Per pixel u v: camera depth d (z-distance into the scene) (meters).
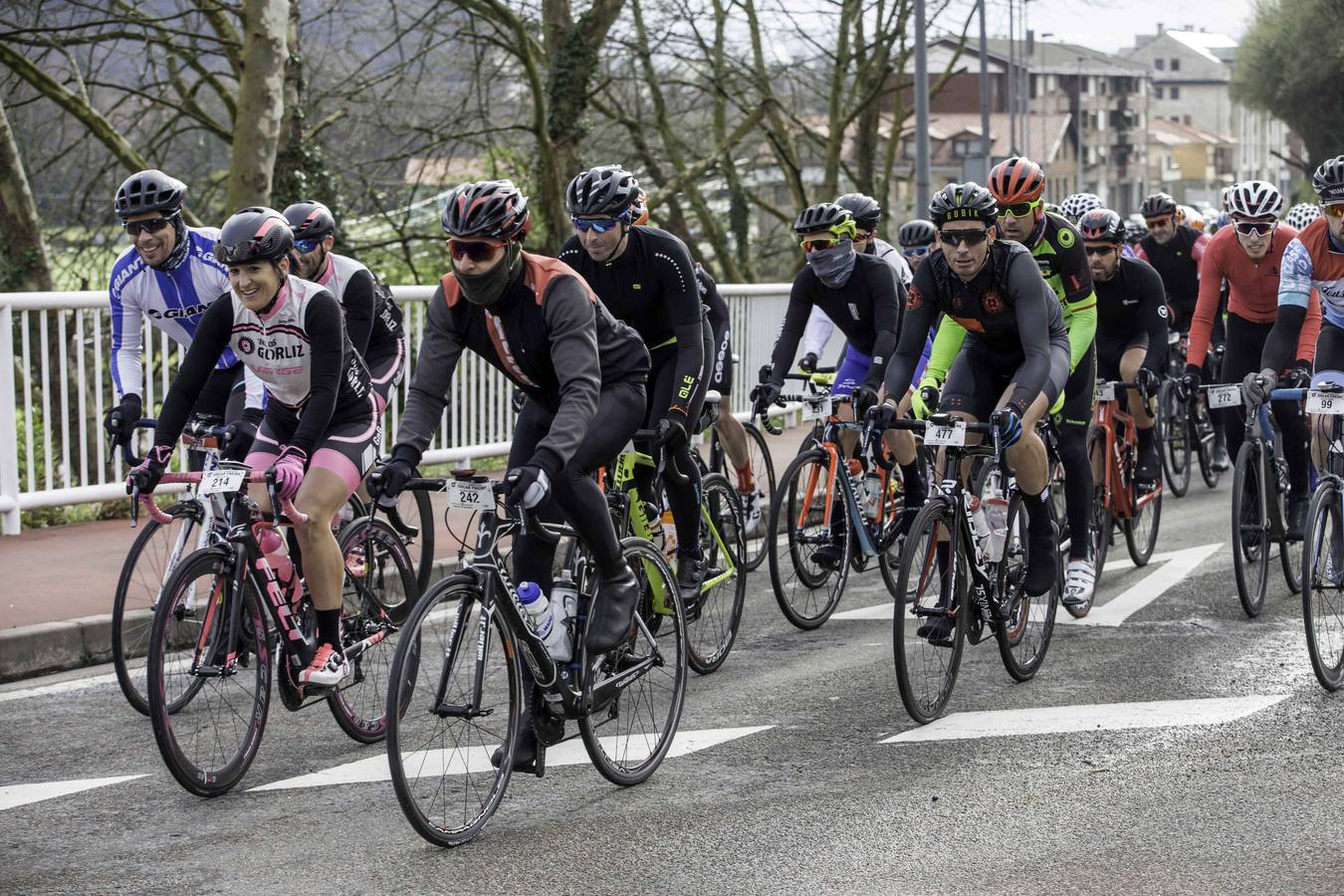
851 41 31.80
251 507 6.52
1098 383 10.59
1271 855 5.41
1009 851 5.50
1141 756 6.66
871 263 10.12
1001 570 7.87
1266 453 9.70
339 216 21.50
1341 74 69.69
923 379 8.23
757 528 11.38
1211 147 175.00
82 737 7.31
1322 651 7.71
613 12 23.47
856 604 10.45
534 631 5.93
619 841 5.71
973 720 7.34
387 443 13.84
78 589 9.81
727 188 33.12
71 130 21.81
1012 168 8.70
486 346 6.07
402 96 24.98
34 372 12.44
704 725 7.36
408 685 5.53
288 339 6.71
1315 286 8.91
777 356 10.46
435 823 5.61
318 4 23.30
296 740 7.26
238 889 5.30
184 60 20.97
